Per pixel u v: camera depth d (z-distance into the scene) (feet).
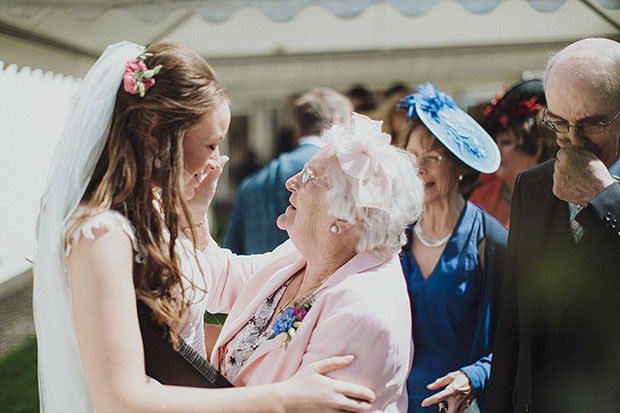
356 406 4.48
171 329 4.75
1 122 17.79
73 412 5.07
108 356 4.23
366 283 4.93
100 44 19.19
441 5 18.39
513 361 6.16
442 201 7.22
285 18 15.25
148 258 4.65
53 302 4.86
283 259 6.08
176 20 19.10
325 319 4.87
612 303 5.02
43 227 4.97
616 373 5.04
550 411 5.51
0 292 18.30
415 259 7.29
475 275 7.01
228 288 6.48
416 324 7.09
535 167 6.06
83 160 4.73
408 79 22.21
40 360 5.28
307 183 5.14
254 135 38.75
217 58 22.70
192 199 5.78
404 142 7.54
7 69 17.61
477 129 7.68
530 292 5.70
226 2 15.35
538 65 20.81
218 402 4.37
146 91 4.65
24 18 15.75
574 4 16.51
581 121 5.08
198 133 4.77
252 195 11.23
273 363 5.05
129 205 4.69
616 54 5.07
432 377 7.00
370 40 21.07
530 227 5.81
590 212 4.92
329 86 22.94
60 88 19.52
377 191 4.90
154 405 4.23
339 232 5.12
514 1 17.48
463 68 21.53
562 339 5.34
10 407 11.79
